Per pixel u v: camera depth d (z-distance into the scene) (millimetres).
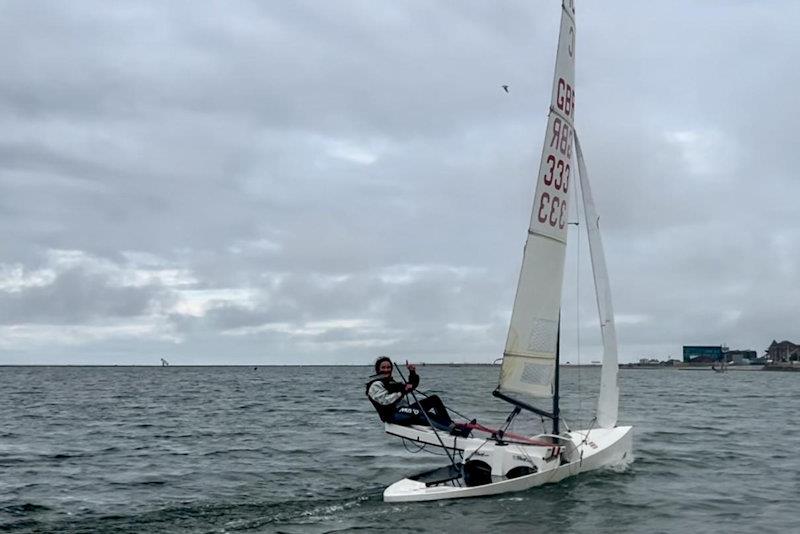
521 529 9922
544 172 11867
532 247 11758
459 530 9836
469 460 11805
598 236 15039
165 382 81875
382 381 11828
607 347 14961
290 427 24500
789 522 10633
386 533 9680
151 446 19562
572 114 12617
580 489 12078
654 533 9938
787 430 23000
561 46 12305
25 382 82562
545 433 13438
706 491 12633
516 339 11695
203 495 12555
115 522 10633
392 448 18453
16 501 12273
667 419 27047
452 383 68438
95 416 30328
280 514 10828
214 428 24375
